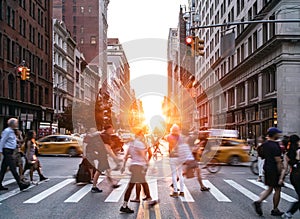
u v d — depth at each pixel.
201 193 11.96
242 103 46.75
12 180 14.93
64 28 67.50
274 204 8.91
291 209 8.38
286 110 32.12
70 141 27.73
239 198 11.12
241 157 21.19
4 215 8.78
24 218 8.48
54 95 60.69
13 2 41.53
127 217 8.63
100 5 107.00
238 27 48.22
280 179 8.73
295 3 32.19
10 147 12.04
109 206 9.87
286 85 32.25
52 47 58.78
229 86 53.16
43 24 54.12
